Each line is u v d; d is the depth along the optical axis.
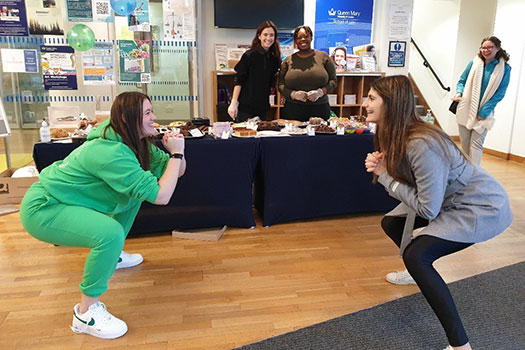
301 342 1.78
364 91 5.81
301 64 3.72
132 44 4.72
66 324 1.90
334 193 3.21
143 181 1.67
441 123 7.13
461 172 1.60
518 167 5.28
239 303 2.09
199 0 4.92
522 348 1.74
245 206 3.00
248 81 3.60
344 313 2.01
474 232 1.57
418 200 1.58
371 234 3.01
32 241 2.82
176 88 5.01
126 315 1.98
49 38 4.43
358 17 5.60
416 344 1.77
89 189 1.73
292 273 2.40
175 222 2.92
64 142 2.63
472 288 2.24
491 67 4.00
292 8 5.23
